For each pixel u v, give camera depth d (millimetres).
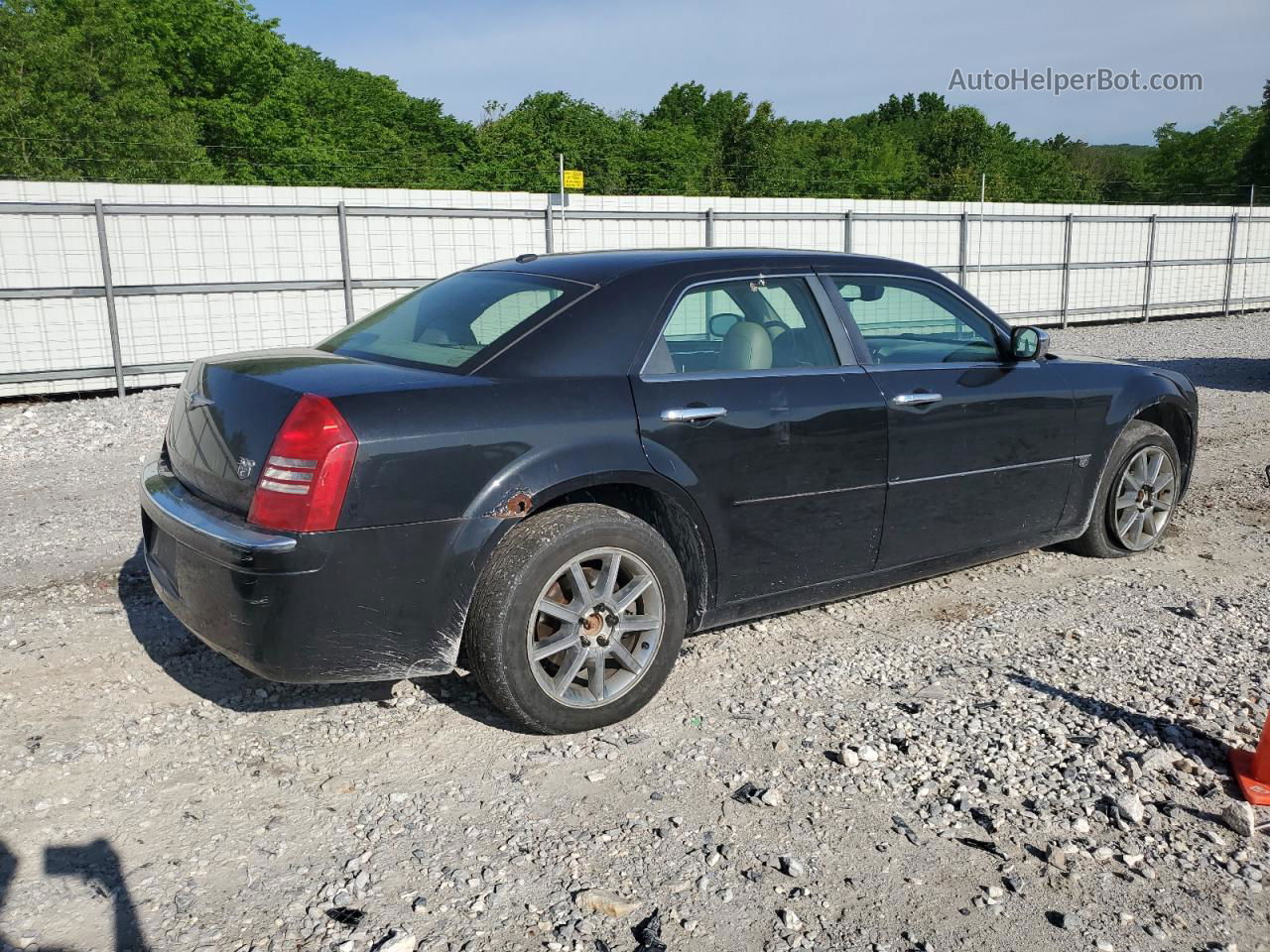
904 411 4129
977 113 60344
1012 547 4750
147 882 2617
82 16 37531
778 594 3951
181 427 3582
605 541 3342
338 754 3281
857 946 2416
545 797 3031
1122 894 2619
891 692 3748
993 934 2463
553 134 53906
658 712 3592
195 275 13656
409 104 56562
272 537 2947
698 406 3594
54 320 12750
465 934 2428
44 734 3377
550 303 3574
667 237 17312
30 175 32219
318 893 2574
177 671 3877
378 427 3023
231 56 43469
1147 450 5250
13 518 6223
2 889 2578
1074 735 3412
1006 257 21062
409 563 3078
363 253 14898
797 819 2928
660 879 2650
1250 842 2857
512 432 3227
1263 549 5582
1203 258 24266
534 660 3256
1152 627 4406
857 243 19172
